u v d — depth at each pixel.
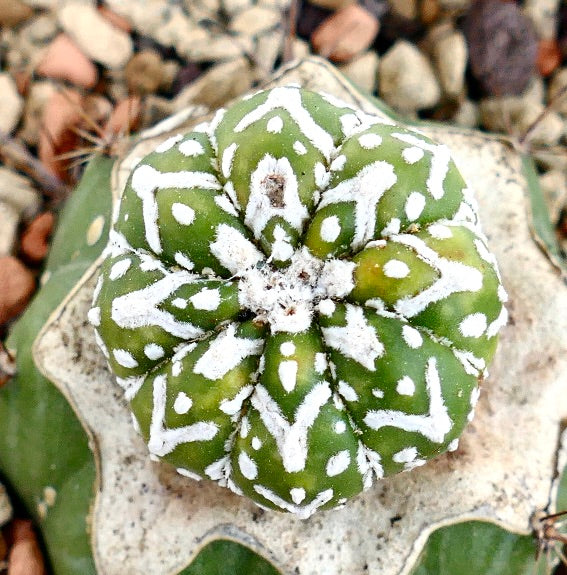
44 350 0.08
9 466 0.08
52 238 0.11
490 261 0.06
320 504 0.06
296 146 0.06
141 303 0.06
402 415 0.05
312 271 0.06
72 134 0.11
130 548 0.07
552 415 0.08
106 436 0.07
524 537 0.07
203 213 0.06
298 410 0.05
